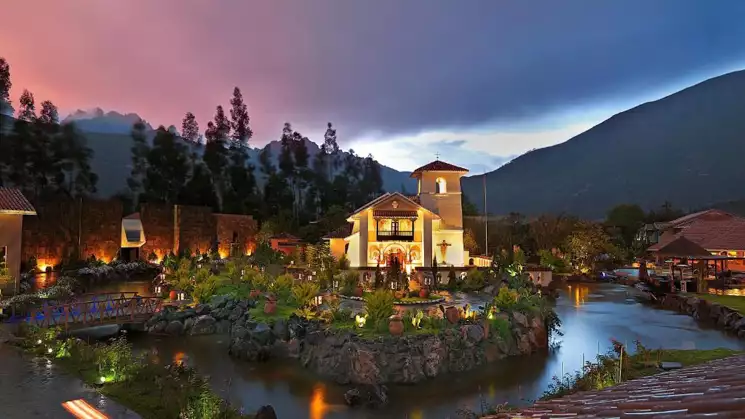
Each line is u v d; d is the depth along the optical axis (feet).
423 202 187.11
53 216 188.03
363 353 79.66
